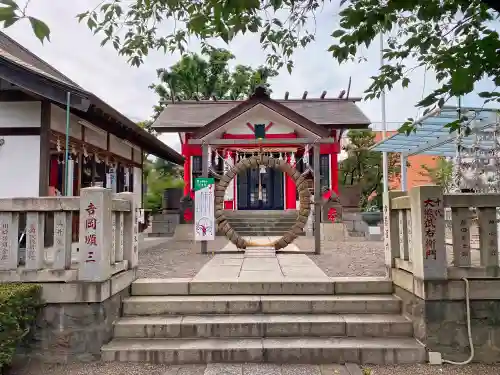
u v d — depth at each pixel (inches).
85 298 156.6
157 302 181.6
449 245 264.7
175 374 145.9
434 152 435.8
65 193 303.0
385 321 169.0
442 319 156.6
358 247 372.8
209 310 181.0
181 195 563.8
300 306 181.0
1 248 161.2
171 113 597.6
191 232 471.5
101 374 146.2
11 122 290.4
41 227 163.6
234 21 113.0
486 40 104.2
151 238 503.5
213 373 146.1
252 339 166.2
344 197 545.3
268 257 295.7
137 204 206.8
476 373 146.3
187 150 556.4
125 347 158.2
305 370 148.9
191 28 119.1
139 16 144.1
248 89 779.4
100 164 403.9
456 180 340.2
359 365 153.4
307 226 481.1
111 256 173.8
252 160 342.0
